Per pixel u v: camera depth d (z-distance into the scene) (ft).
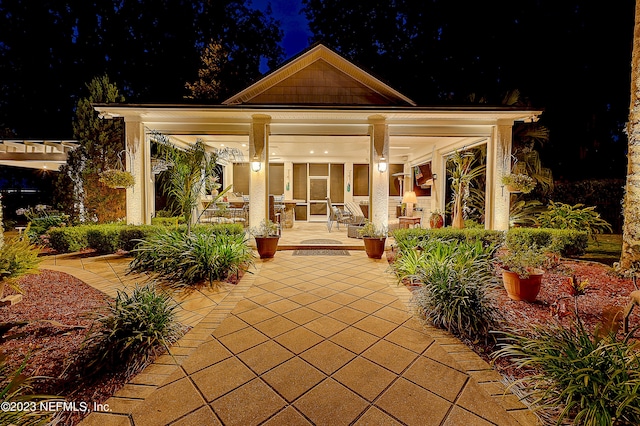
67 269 17.24
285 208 37.63
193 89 49.70
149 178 24.91
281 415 6.52
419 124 25.09
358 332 10.34
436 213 28.30
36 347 8.65
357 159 43.65
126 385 7.45
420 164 39.93
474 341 9.65
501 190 24.36
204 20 57.82
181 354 8.89
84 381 7.48
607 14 40.27
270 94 27.73
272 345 9.45
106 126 28.84
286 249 24.72
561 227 22.72
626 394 5.66
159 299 9.93
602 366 6.49
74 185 28.76
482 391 7.32
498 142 24.36
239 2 61.16
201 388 7.38
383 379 7.77
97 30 52.60
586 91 42.60
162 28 55.16
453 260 13.83
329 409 6.70
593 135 43.57
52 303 12.00
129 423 6.25
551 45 42.52
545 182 31.24
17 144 32.27
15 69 48.88
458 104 25.57
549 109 43.16
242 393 7.20
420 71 52.54
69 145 32.32
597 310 11.48
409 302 13.01
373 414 6.57
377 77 27.20
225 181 40.75
